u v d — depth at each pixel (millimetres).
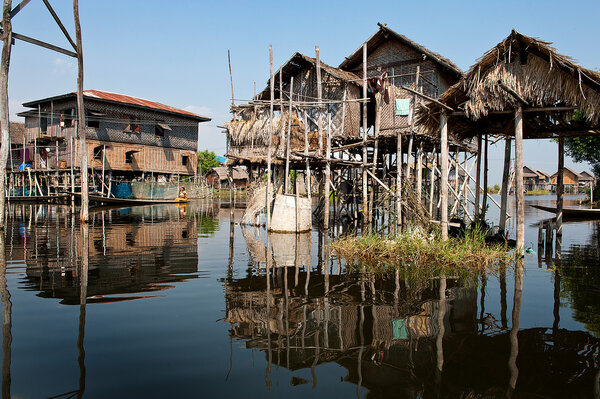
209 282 7137
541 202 44188
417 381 3537
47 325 4820
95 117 30750
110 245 11352
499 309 5551
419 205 11875
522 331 4711
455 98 9742
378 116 17781
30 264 8516
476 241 9836
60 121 31375
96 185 31672
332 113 17516
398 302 5895
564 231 15609
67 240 12070
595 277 7496
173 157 36500
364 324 4961
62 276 7445
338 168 18219
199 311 5441
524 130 11898
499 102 8938
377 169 19328
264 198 17594
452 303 5832
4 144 13594
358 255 9914
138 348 4191
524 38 8180
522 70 8656
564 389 3398
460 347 4254
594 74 7758
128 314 5281
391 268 8422
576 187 74812
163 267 8430
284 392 3320
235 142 17219
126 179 35812
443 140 10016
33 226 15664
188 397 3227
